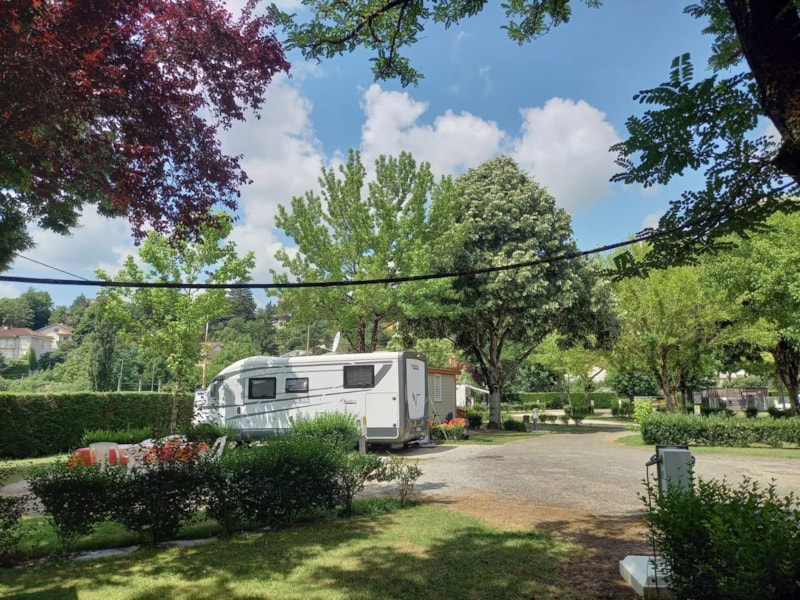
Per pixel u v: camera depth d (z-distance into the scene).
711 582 3.25
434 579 5.04
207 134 6.88
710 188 4.06
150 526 6.74
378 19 5.15
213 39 6.25
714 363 28.11
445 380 25.20
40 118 4.97
